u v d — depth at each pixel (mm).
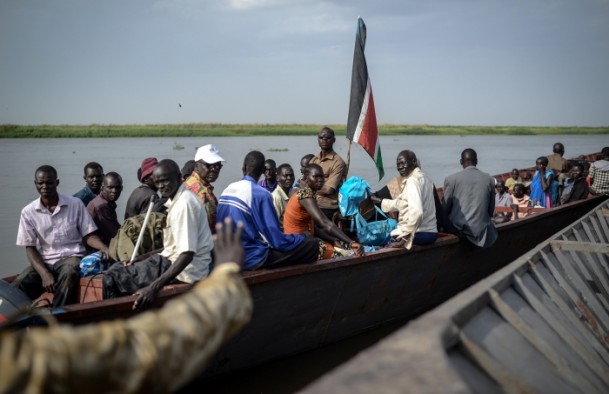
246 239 4883
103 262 4848
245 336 4953
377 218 6785
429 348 1818
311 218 5969
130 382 1251
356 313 6062
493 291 2914
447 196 7086
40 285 5016
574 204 10469
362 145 7930
